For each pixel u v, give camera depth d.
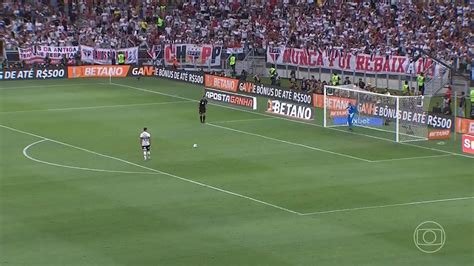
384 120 156.38
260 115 170.00
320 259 90.88
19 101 185.25
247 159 134.62
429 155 137.12
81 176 125.06
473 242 95.69
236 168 129.25
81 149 141.75
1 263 90.56
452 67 183.38
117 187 119.19
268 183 120.69
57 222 103.94
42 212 108.00
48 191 117.31
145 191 117.12
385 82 197.38
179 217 105.56
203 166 130.50
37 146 143.75
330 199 112.75
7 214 107.31
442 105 171.12
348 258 91.06
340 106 158.75
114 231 100.44
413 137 148.50
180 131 155.25
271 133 153.75
